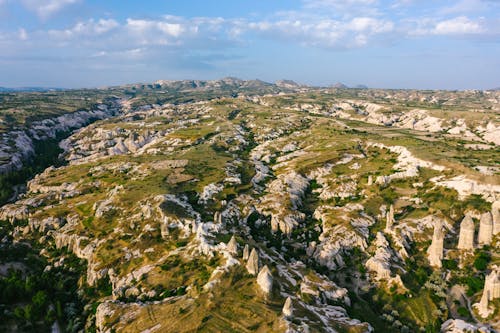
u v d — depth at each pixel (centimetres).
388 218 13988
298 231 15025
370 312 10481
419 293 11044
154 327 8519
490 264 11594
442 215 14375
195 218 14362
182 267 11125
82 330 10006
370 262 12325
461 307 10362
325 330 8256
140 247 12888
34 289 11525
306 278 10944
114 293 11006
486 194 15075
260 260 10662
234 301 9012
